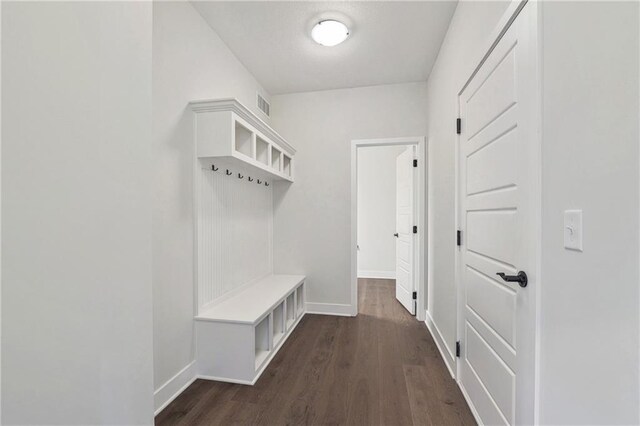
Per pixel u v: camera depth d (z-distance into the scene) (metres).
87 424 0.76
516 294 1.17
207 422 1.60
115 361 0.84
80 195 0.74
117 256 0.85
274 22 2.26
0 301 0.59
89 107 0.76
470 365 1.71
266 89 3.41
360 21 2.24
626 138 0.65
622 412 0.66
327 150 3.44
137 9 0.92
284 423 1.59
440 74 2.55
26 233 0.63
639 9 0.62
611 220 0.70
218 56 2.43
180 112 1.92
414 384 1.95
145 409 0.94
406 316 3.34
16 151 0.61
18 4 0.62
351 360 2.29
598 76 0.74
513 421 1.20
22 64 0.62
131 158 0.90
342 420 1.61
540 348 1.00
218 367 2.02
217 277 2.34
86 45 0.76
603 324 0.72
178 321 1.88
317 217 3.46
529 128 1.07
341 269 3.40
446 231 2.30
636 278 0.63
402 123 3.28
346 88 3.40
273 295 2.61
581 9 0.80
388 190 5.44
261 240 3.22
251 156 2.38
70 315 0.72
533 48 1.03
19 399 0.62
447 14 2.14
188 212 2.00
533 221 1.04
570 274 0.85
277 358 2.32
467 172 1.79
